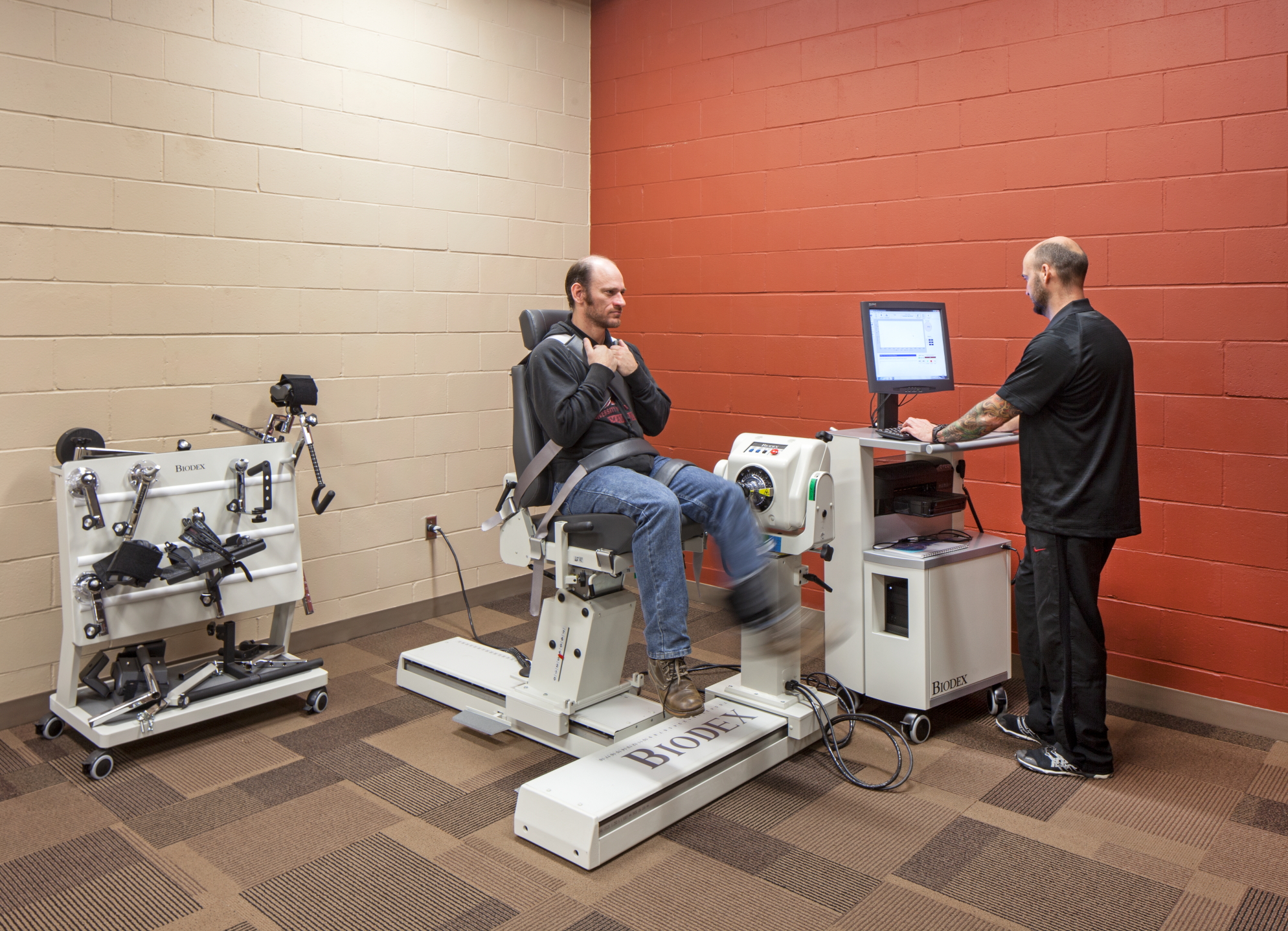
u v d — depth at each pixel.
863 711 2.94
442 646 3.24
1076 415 2.40
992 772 2.52
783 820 2.26
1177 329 2.85
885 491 2.83
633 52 4.19
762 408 3.88
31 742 2.69
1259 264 2.69
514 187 4.08
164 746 2.68
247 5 3.17
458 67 3.83
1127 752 2.66
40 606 2.82
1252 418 2.74
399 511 3.78
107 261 2.89
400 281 3.70
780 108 3.71
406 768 2.55
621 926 1.84
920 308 2.92
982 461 3.31
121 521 2.61
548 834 2.11
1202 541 2.85
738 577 2.42
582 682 2.59
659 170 4.14
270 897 1.94
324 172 3.42
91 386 2.88
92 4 2.80
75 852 2.11
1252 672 2.79
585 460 2.48
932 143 3.31
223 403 3.20
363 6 3.50
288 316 3.36
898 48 3.37
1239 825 2.24
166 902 1.92
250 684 2.80
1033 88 3.07
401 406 3.74
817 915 1.88
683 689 2.27
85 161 2.82
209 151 3.10
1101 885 1.99
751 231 3.84
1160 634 2.95
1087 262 2.53
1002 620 2.90
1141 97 2.86
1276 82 2.63
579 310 2.57
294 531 3.00
